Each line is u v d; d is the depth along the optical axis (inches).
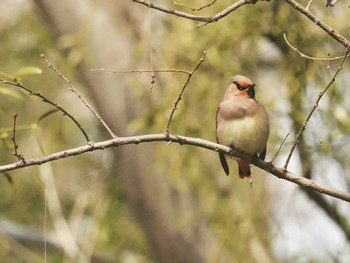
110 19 512.7
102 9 514.3
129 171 519.2
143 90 472.7
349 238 492.7
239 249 486.3
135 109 500.4
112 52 506.6
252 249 484.1
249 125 358.3
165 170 494.6
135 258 603.8
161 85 474.0
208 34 444.1
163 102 450.9
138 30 512.4
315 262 520.1
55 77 586.2
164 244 524.4
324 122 438.3
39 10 524.1
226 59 448.1
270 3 436.1
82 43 502.9
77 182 625.9
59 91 589.0
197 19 280.4
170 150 478.6
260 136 359.6
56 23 518.6
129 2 514.3
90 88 512.4
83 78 516.7
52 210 554.9
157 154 476.7
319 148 439.8
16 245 610.2
